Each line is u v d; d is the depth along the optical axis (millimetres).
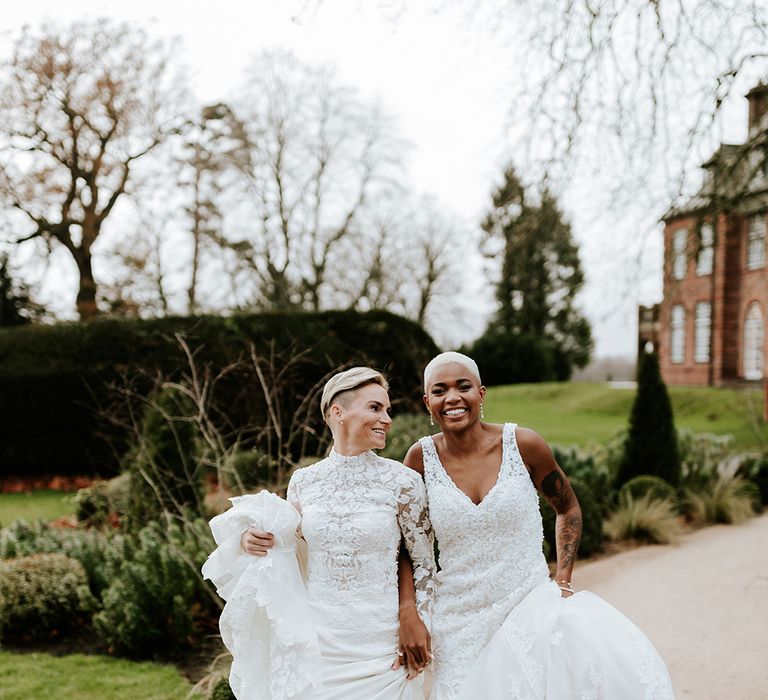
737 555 7059
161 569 5094
